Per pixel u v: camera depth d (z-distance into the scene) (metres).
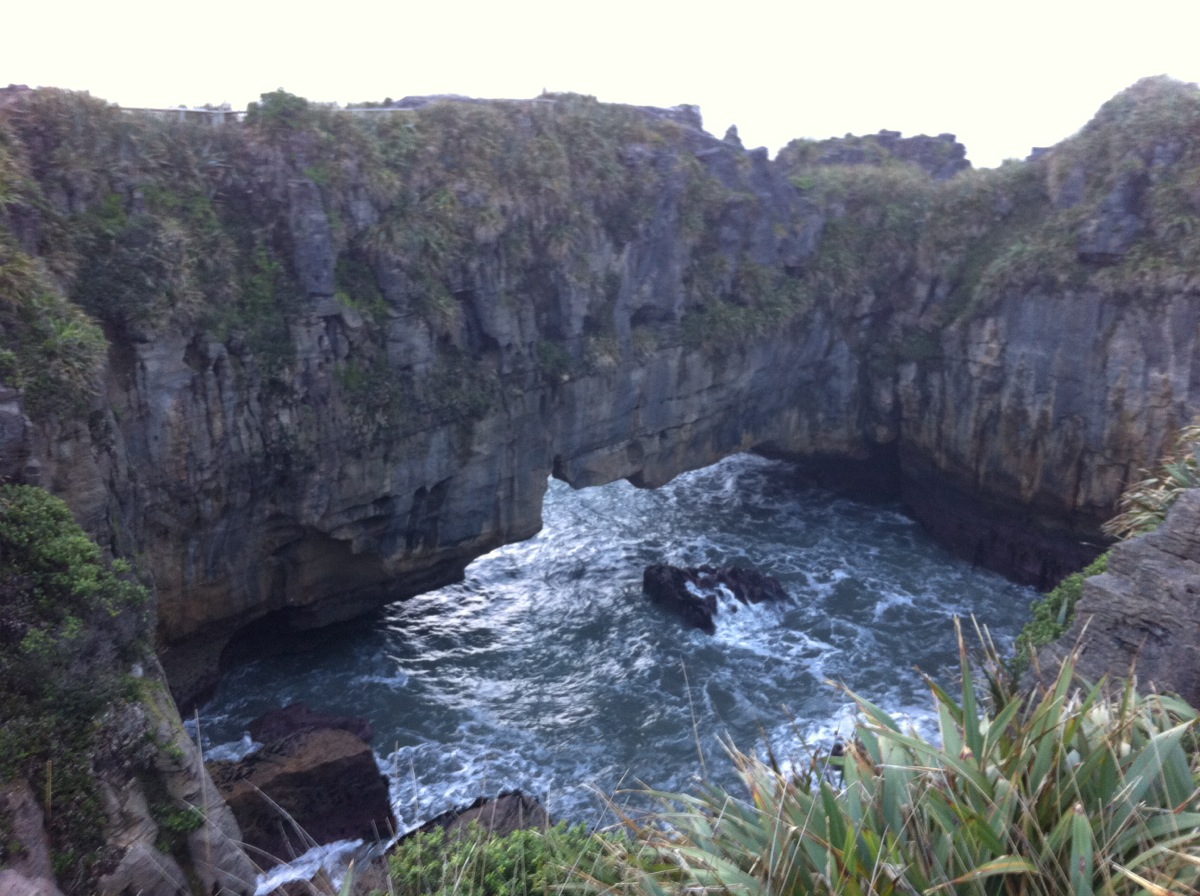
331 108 24.14
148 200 20.53
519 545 33.84
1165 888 5.08
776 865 5.98
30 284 16.27
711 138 33.50
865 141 44.78
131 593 13.51
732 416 34.59
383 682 24.34
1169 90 30.75
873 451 38.12
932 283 35.00
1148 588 11.83
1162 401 28.38
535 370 27.59
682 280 31.39
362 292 23.69
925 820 6.03
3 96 19.28
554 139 28.28
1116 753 6.45
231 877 12.77
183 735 13.47
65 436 15.59
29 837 10.61
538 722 22.83
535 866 9.67
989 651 9.30
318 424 22.80
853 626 27.94
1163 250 28.52
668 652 26.06
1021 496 32.19
